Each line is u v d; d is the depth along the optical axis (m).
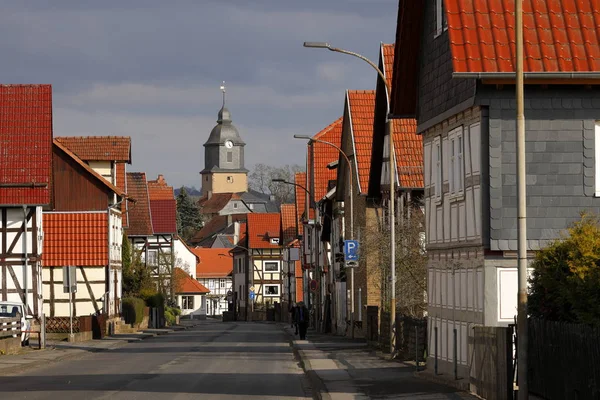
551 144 22.69
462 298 24.94
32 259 45.97
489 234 22.72
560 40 22.14
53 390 23.86
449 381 23.27
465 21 22.20
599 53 21.98
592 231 18.72
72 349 41.62
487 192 22.77
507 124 22.62
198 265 166.50
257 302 131.88
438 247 27.34
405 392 21.97
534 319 19.14
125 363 34.47
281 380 27.27
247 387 25.05
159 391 23.69
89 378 27.69
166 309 89.25
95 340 51.09
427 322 29.66
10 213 46.00
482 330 19.84
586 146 22.70
